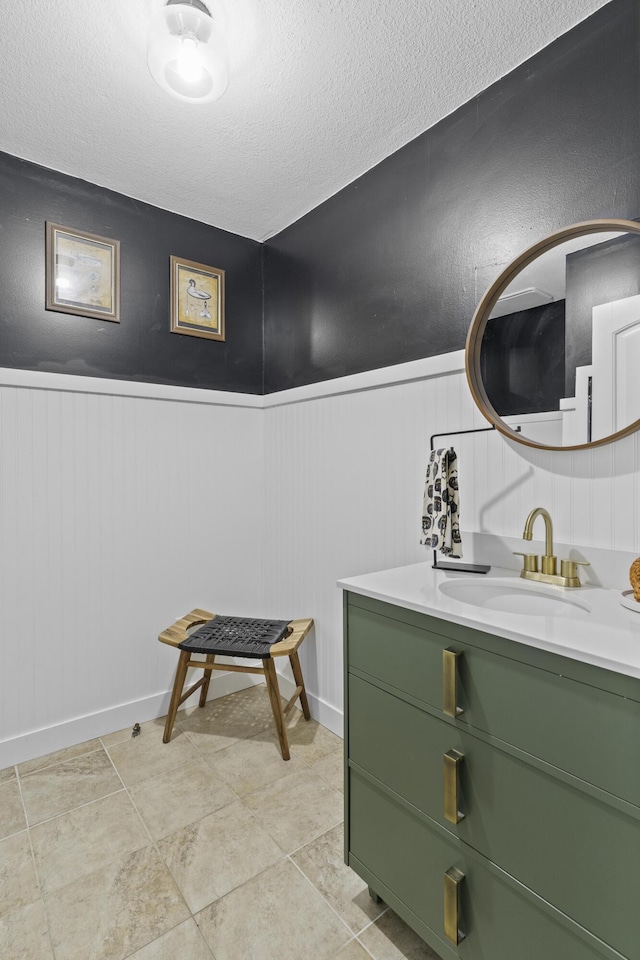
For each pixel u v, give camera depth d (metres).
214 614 2.42
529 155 1.42
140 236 2.19
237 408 2.51
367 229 1.97
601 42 1.27
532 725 0.87
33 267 1.92
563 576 1.25
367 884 1.27
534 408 1.39
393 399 1.86
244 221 2.38
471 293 1.58
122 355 2.14
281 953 1.14
